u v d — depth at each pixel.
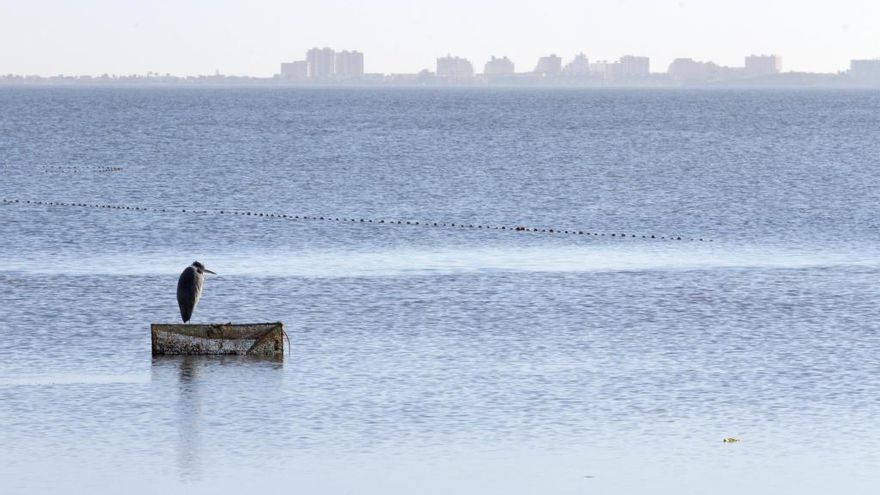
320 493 71.00
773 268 158.38
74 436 80.69
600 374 97.88
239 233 195.38
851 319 121.75
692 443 80.12
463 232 199.00
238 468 74.81
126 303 129.62
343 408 87.62
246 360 102.38
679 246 183.12
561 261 164.38
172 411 86.62
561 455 77.69
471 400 89.88
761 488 72.25
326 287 140.38
